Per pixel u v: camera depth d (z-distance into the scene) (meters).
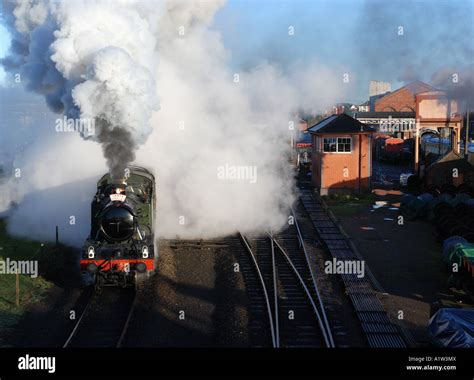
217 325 13.62
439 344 11.59
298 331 13.39
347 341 12.82
